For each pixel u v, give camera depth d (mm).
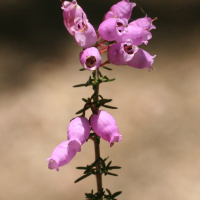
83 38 204
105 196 225
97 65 203
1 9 771
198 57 648
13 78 575
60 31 713
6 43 667
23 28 713
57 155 207
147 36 208
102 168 220
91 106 211
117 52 207
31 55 635
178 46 686
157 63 634
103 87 558
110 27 206
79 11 206
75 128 207
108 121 207
